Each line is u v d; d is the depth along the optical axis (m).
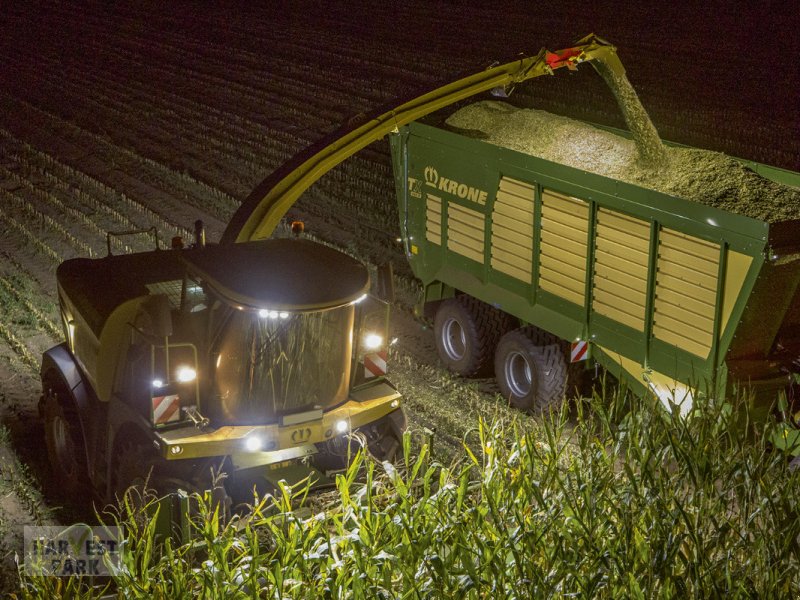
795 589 5.23
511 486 5.69
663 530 5.22
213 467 7.00
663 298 8.25
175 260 8.70
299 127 22.42
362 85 26.30
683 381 8.23
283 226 15.92
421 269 11.25
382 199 17.42
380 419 7.70
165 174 19.06
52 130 22.42
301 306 6.56
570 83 25.31
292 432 6.98
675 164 9.05
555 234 9.22
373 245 15.20
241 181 18.66
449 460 8.61
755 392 7.77
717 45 30.83
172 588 5.42
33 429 9.55
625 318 8.70
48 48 32.03
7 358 11.10
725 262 7.59
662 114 21.98
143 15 38.72
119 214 16.67
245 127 22.52
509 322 10.30
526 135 10.27
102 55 31.00
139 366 7.17
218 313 6.74
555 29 33.91
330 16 38.22
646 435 6.02
